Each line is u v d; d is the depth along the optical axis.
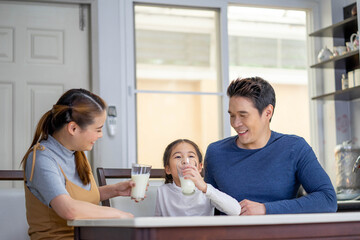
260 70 5.82
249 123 1.84
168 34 3.78
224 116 3.82
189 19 3.83
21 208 2.03
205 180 2.01
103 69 3.57
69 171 1.80
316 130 4.05
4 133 3.45
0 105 3.46
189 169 1.63
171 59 3.77
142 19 3.73
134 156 3.59
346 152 3.33
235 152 1.93
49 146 1.75
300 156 1.85
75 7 3.63
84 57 3.62
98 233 1.31
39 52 3.55
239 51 5.77
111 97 3.57
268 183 1.84
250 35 5.68
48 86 3.55
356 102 3.92
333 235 1.21
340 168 3.35
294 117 6.45
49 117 1.79
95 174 3.46
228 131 3.81
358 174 3.24
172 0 3.77
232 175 1.89
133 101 3.63
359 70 3.55
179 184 2.05
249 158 1.89
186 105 3.77
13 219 2.01
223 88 3.84
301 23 5.20
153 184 2.26
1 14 3.50
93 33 3.59
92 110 1.75
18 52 3.52
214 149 1.99
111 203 1.99
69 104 1.76
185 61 3.80
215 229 1.11
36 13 3.56
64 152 1.78
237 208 1.62
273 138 1.92
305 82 6.30
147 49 3.72
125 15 3.66
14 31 3.52
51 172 1.65
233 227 1.12
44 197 1.62
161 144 3.68
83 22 3.64
